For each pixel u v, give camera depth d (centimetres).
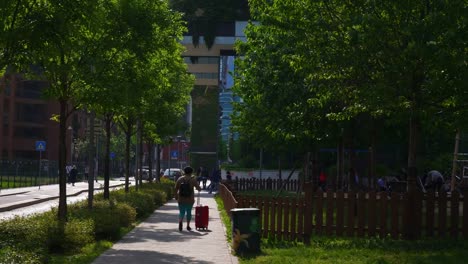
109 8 1830
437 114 1762
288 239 1886
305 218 1839
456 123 1697
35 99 10338
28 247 1391
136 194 3206
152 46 1938
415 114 1662
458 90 1542
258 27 3203
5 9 1141
